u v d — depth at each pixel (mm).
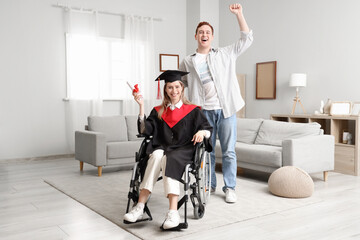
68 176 4359
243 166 4281
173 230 2424
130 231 2428
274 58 5969
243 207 2979
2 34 5387
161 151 2576
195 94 3201
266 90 6102
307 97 5473
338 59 5031
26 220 2684
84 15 5977
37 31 5656
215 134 3248
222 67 3152
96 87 6086
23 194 3486
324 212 2850
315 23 5316
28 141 5645
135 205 2590
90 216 2787
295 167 3426
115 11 6309
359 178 4227
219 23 7023
